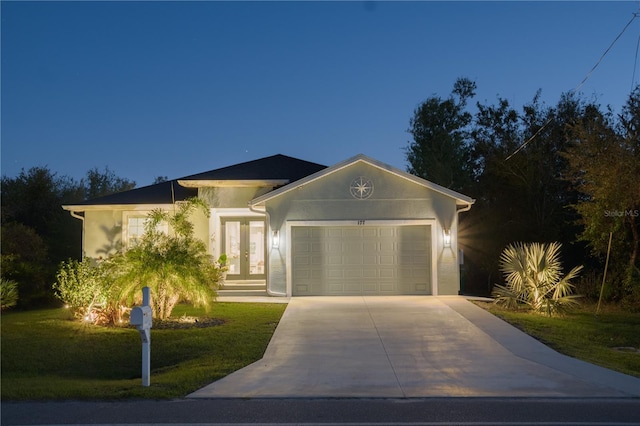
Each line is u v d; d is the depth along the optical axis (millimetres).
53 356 12242
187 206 19516
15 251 21656
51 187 34250
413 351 12320
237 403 8672
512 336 13719
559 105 28562
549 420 7668
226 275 21766
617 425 7434
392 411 8180
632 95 21406
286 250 19734
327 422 7613
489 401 8727
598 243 20734
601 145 20031
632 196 19438
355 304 18031
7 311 18094
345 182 19891
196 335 13797
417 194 19844
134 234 22344
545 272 17406
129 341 13359
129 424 7574
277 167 24078
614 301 20406
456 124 32281
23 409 8344
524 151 27797
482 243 28344
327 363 11344
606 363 11531
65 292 16344
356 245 19953
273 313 16656
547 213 27562
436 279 19641
